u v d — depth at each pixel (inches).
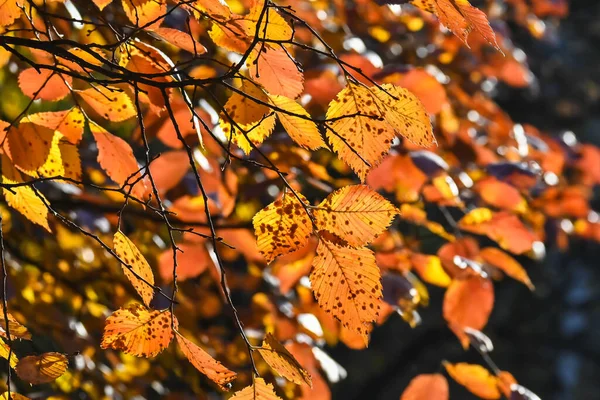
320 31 94.4
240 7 78.1
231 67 60.6
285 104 61.6
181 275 85.3
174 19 75.2
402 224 101.5
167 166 78.3
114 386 102.1
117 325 60.4
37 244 105.8
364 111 60.1
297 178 84.9
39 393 82.4
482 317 82.0
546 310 355.6
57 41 62.6
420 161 80.7
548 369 360.5
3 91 104.1
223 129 62.1
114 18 76.6
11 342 62.4
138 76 61.7
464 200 91.8
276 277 96.5
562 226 110.7
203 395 101.7
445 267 82.1
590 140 301.3
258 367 96.8
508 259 84.7
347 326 59.7
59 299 107.7
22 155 65.3
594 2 298.8
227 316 106.1
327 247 59.6
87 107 86.9
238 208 93.4
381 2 60.4
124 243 61.4
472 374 77.3
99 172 93.1
